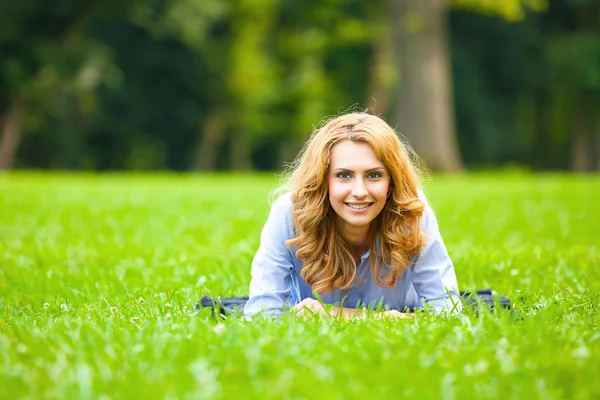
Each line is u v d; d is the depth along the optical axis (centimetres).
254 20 4150
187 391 299
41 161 3875
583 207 1322
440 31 2714
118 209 1252
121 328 411
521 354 349
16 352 362
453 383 312
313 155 454
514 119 4600
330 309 438
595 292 540
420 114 2698
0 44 3300
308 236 462
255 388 303
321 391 297
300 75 4272
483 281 613
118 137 4128
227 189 1734
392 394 298
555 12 4216
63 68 3319
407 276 484
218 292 578
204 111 4281
